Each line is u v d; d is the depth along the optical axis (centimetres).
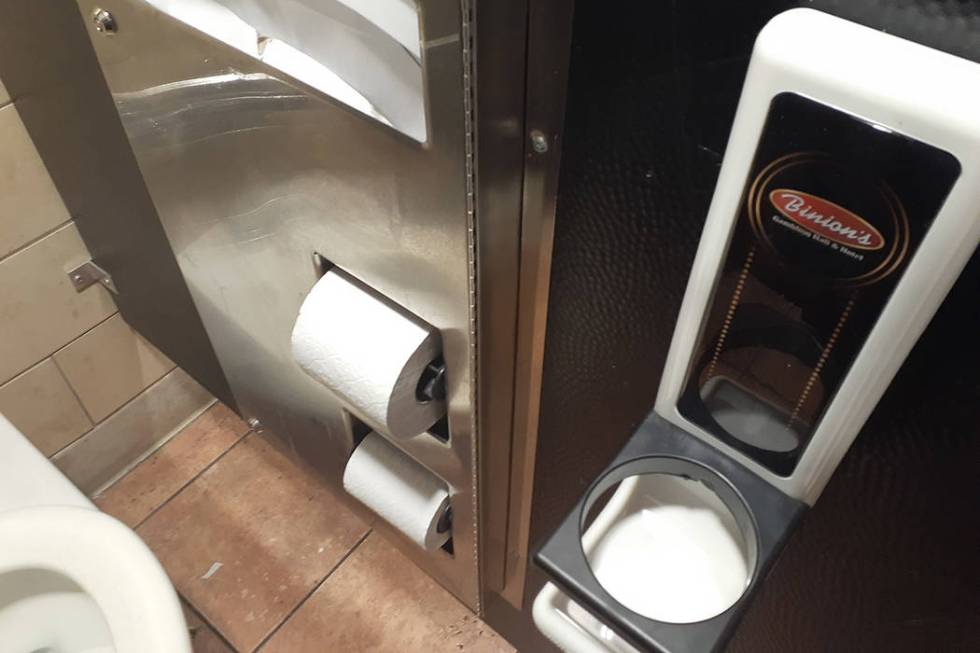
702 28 35
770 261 38
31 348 100
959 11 29
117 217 86
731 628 41
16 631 73
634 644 42
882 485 44
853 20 32
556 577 43
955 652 48
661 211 43
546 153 45
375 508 81
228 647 100
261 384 91
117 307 107
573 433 62
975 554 43
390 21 43
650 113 39
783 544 43
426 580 106
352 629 102
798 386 41
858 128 31
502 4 37
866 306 36
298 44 50
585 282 50
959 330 35
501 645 100
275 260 68
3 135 86
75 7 63
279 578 106
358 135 48
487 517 75
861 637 54
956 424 38
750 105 34
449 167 44
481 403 60
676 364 45
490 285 51
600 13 37
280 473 117
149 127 67
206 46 54
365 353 58
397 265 55
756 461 45
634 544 47
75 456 112
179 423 123
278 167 57
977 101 28
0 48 77
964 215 30
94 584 64
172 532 111
